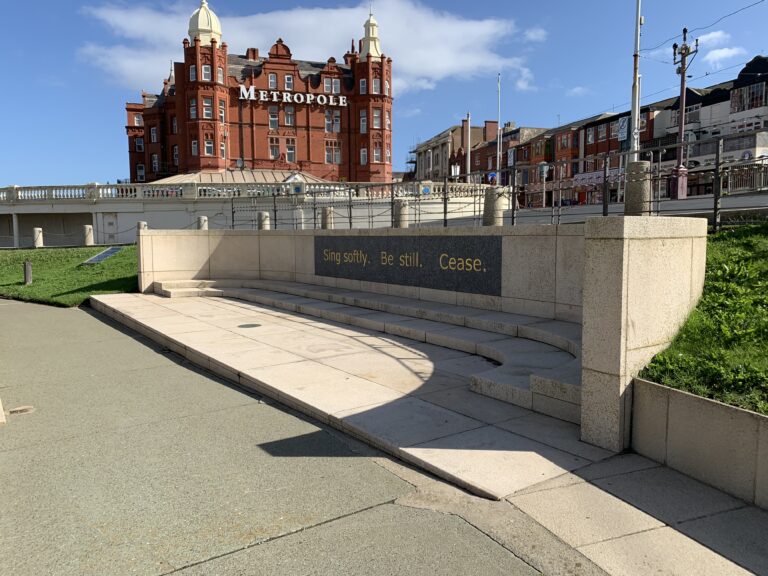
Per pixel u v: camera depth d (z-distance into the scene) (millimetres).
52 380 8016
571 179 12492
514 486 4246
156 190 39062
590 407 4973
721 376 4418
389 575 3279
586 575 3232
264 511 4055
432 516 3945
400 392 6605
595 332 4887
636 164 9516
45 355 9688
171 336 10180
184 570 3350
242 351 8891
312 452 5152
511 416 5750
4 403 6949
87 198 38500
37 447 5422
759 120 42844
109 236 38656
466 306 11148
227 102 60688
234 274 17938
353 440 5434
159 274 17453
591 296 4895
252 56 68125
